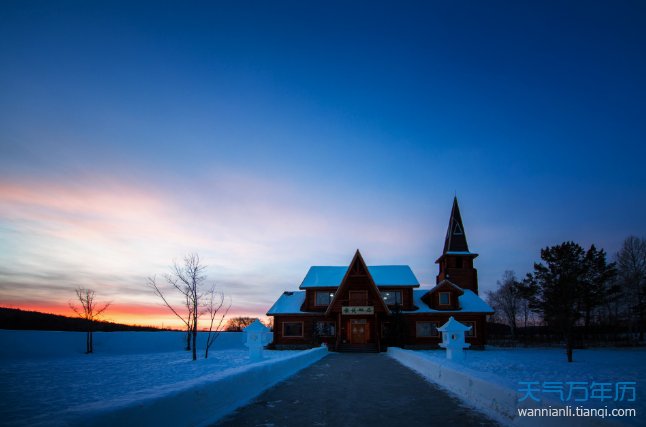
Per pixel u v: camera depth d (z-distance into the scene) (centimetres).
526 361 2436
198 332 4103
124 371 1861
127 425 485
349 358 2534
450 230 4950
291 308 4056
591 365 2133
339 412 807
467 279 4672
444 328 2139
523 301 6925
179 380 1538
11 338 2562
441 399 967
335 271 4400
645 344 4288
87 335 2983
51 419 411
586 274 4131
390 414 790
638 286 5078
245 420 732
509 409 727
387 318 3903
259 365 1160
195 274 2767
